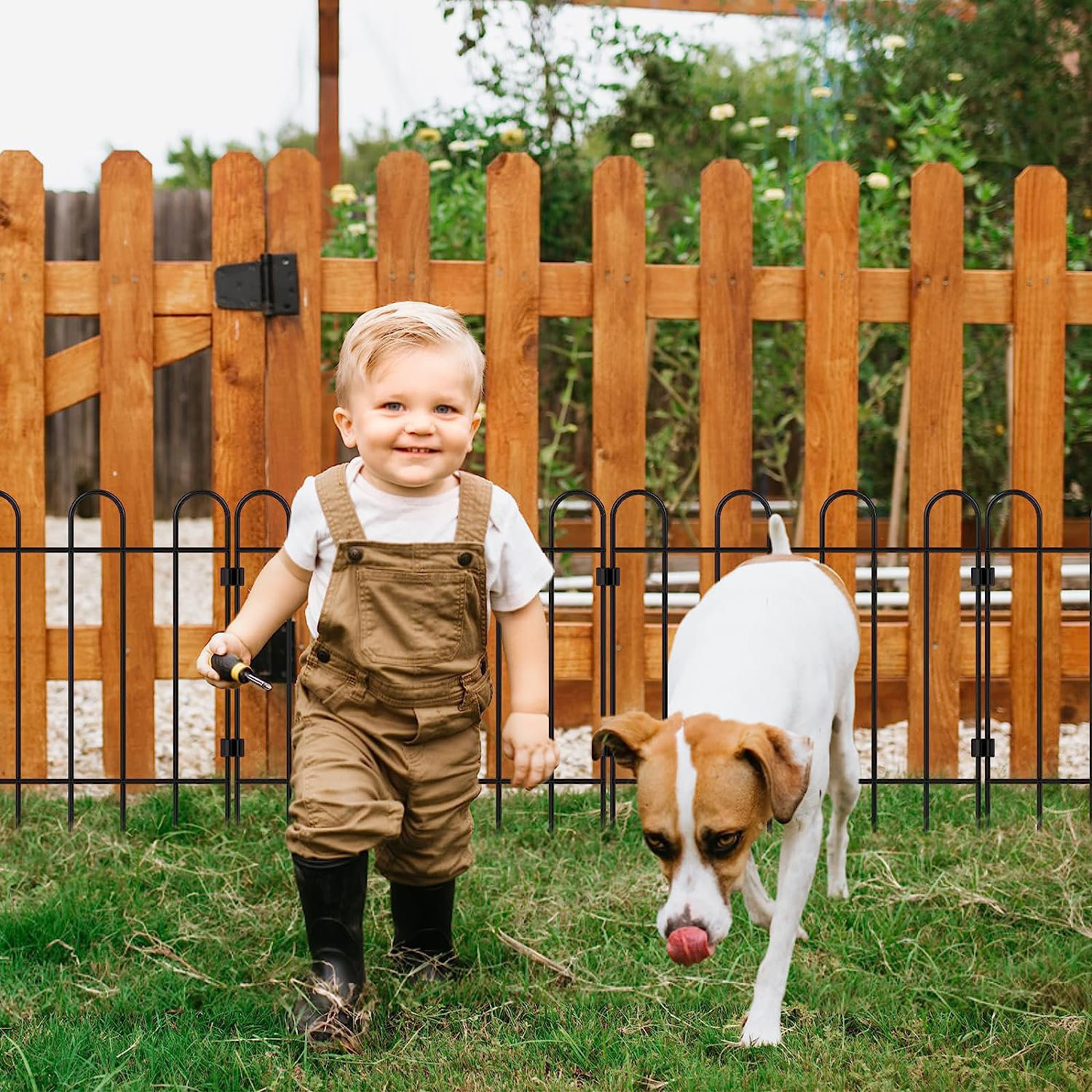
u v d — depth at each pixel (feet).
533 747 12.73
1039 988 12.83
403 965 12.98
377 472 12.51
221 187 15.40
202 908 13.58
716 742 11.94
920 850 14.29
